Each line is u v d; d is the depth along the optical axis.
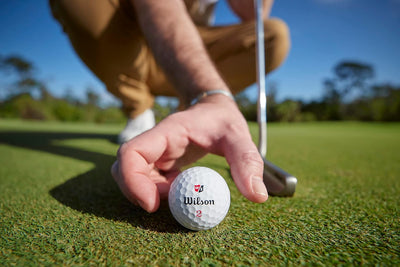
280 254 0.14
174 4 0.25
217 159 0.45
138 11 0.27
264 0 0.53
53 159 0.44
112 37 0.42
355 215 0.20
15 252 0.14
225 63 0.52
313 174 0.35
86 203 0.22
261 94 0.32
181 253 0.14
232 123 0.19
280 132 1.38
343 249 0.15
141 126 0.56
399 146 0.72
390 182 0.30
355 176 0.34
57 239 0.16
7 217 0.19
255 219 0.19
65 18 0.40
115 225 0.18
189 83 0.22
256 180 0.15
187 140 0.19
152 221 0.18
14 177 0.32
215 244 0.15
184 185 0.17
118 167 0.18
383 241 0.16
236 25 0.52
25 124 1.79
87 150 0.54
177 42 0.23
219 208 0.17
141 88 0.52
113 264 0.13
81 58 0.47
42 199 0.23
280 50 0.49
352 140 0.92
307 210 0.21
